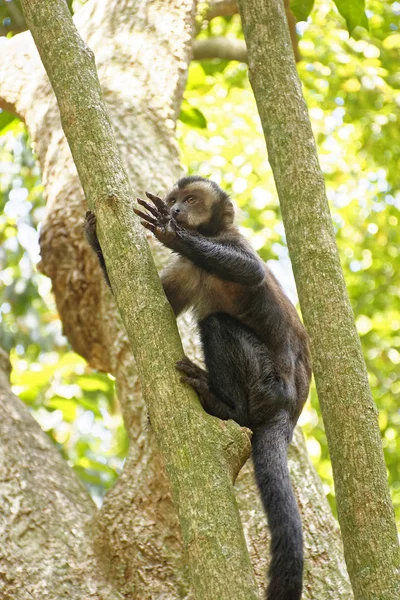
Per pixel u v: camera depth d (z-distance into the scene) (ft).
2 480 36.73
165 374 23.57
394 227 86.48
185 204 37.32
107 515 35.55
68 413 61.11
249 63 31.73
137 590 33.91
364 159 85.30
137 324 24.20
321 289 27.78
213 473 22.07
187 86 66.18
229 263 31.07
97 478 58.39
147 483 35.86
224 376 32.45
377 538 24.59
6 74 52.54
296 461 37.50
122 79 48.85
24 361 78.54
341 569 34.14
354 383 26.50
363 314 84.17
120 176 25.94
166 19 52.29
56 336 79.36
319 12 79.97
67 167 46.39
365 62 78.23
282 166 29.73
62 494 37.37
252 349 33.12
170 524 35.12
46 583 33.71
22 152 80.53
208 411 30.71
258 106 31.19
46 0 27.94
